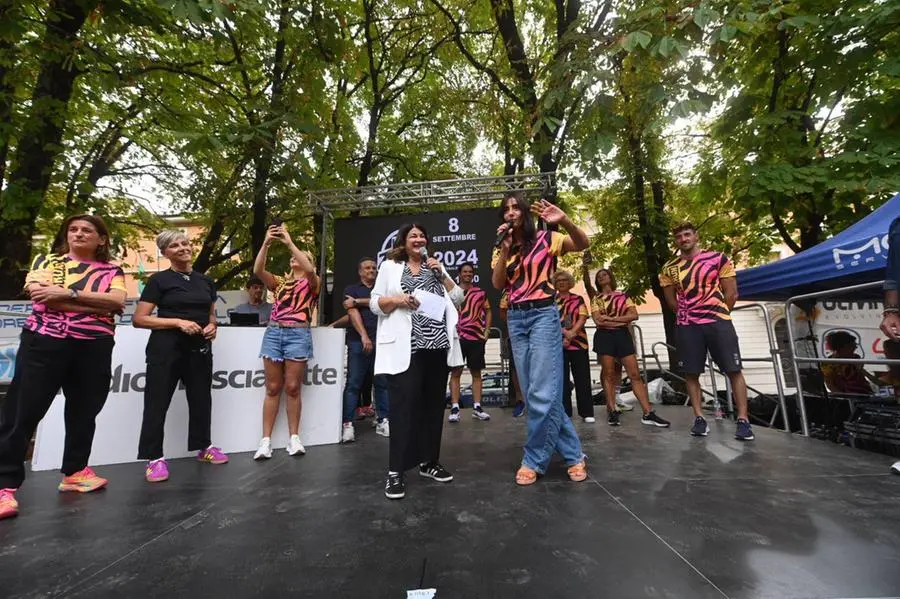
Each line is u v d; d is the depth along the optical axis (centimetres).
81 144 882
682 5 414
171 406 376
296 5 655
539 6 851
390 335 267
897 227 280
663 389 725
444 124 1012
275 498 257
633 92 516
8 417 253
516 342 285
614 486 259
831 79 541
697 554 172
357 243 709
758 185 549
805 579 152
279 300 390
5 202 548
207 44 715
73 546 195
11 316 539
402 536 197
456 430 454
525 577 158
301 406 411
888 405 417
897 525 195
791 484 255
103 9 502
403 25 947
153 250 1505
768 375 1436
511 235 286
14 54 527
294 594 152
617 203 1013
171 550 189
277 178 682
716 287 396
